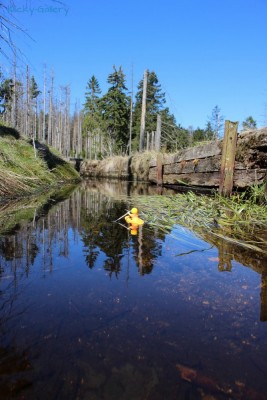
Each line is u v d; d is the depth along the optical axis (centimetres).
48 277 161
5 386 81
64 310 124
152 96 3094
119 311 125
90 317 119
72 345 100
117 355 96
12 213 371
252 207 375
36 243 230
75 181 1254
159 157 1041
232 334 110
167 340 105
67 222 320
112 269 176
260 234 279
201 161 647
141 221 326
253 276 171
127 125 3169
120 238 255
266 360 96
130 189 914
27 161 802
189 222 338
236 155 463
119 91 3081
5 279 157
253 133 416
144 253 211
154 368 90
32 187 634
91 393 79
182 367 91
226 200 420
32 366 89
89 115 4369
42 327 110
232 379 88
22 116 2088
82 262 187
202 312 126
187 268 182
